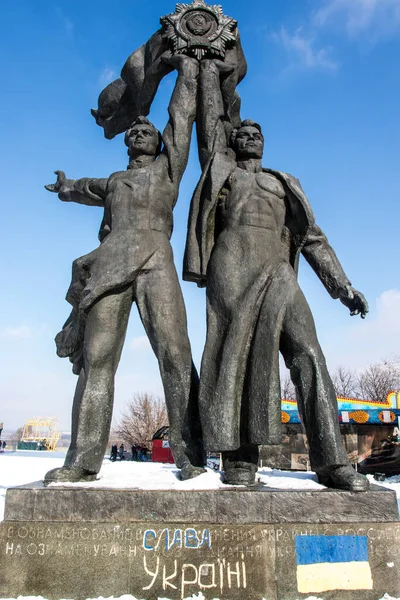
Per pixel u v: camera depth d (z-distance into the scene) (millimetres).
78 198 6047
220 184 5113
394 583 3834
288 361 4676
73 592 3842
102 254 5184
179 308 5188
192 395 5023
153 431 38062
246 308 4672
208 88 5777
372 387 41250
